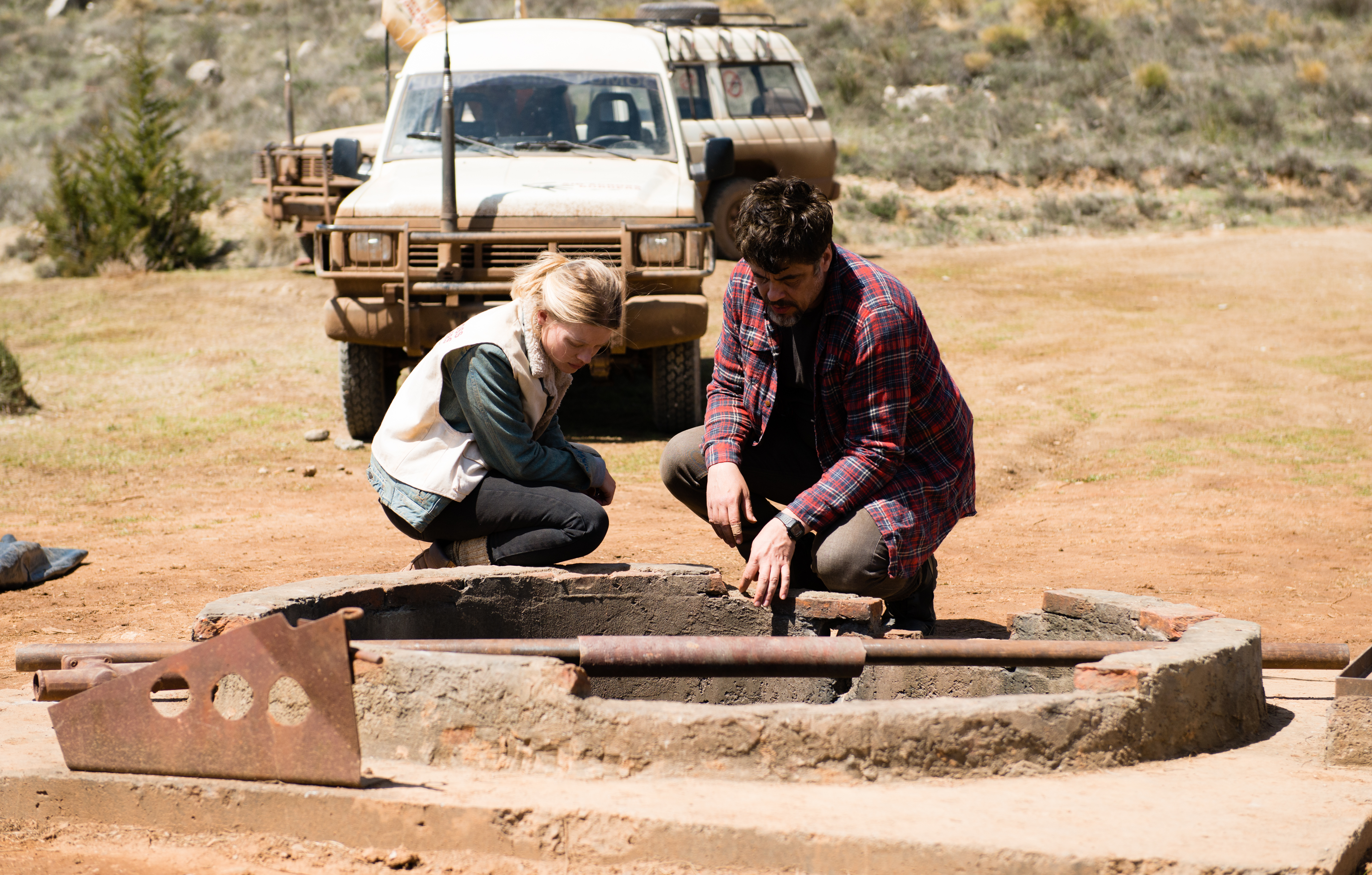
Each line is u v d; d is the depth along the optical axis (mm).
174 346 11469
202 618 2980
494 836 2438
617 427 8906
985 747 2645
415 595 3375
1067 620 3574
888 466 3443
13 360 9461
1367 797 2586
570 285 3369
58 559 5484
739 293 3615
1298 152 20938
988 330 12477
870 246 18172
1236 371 10602
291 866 2449
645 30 9680
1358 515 6480
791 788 2562
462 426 3600
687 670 2840
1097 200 19969
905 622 3971
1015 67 26250
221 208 19797
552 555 3625
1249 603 4879
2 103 31297
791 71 14562
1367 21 29281
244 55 34781
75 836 2596
